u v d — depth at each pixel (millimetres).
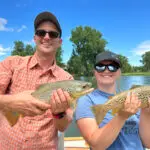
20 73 886
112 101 786
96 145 783
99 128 813
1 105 692
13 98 679
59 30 937
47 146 847
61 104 695
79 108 875
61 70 954
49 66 922
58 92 692
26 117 839
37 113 678
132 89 790
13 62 906
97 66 920
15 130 831
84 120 849
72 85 747
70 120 826
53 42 912
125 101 750
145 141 847
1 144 842
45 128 852
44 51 890
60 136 1107
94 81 959
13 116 730
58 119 813
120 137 817
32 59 912
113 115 814
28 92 722
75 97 753
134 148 811
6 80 875
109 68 907
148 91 785
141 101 781
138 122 854
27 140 822
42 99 725
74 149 1378
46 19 911
